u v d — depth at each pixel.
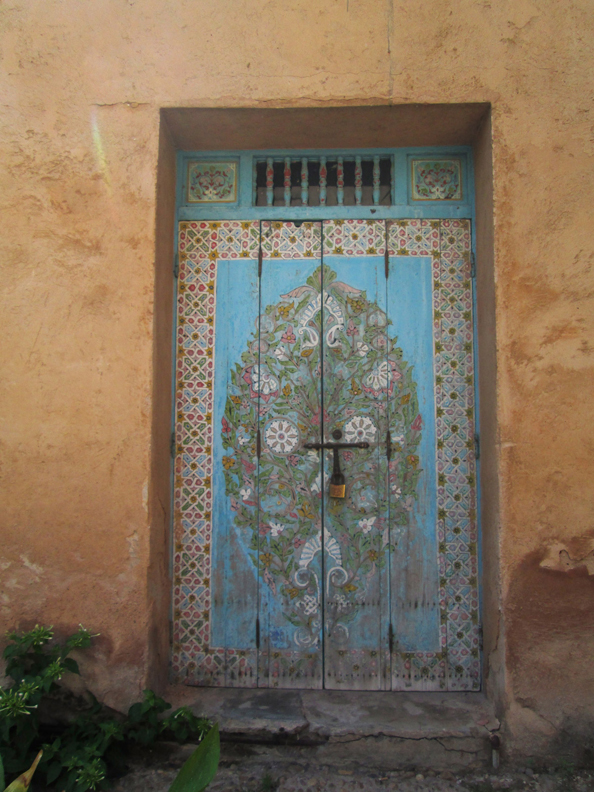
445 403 2.88
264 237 2.99
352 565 2.85
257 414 2.93
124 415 2.59
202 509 2.89
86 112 2.67
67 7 2.68
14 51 2.68
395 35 2.62
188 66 2.65
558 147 2.55
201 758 1.73
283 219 2.99
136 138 2.66
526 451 2.49
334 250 2.97
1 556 2.57
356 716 2.55
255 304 2.97
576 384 2.50
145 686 2.52
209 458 2.91
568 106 2.55
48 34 2.68
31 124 2.67
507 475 2.49
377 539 2.85
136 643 2.53
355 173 3.01
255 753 2.49
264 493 2.89
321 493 2.88
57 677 2.30
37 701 2.25
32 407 2.61
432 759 2.44
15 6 2.69
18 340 2.63
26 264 2.64
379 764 2.45
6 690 2.48
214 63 2.65
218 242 2.99
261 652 2.83
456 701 2.66
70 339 2.63
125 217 2.64
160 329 2.72
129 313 2.62
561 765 2.39
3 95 2.67
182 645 2.84
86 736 2.43
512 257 2.54
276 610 2.85
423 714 2.56
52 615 2.55
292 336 2.95
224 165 3.03
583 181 2.54
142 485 2.57
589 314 2.51
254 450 2.91
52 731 2.51
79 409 2.61
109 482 2.58
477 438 2.83
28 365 2.62
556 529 2.46
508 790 2.31
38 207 2.65
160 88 2.65
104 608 2.54
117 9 2.67
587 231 2.53
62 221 2.65
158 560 2.68
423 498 2.85
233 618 2.85
